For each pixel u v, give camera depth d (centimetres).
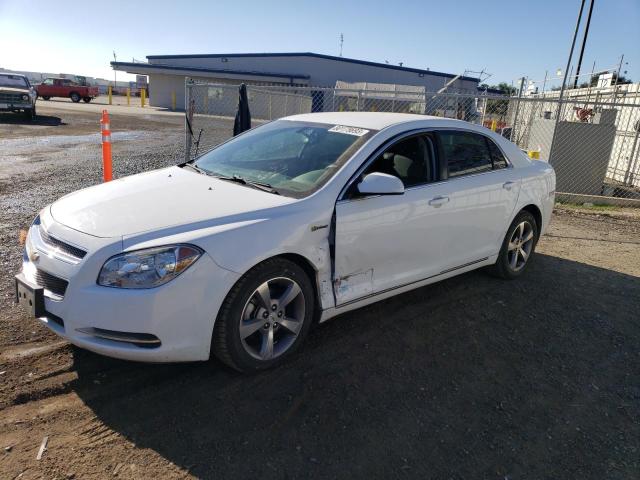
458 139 447
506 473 259
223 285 291
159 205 323
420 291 482
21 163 1032
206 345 294
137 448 258
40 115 2366
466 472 257
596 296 501
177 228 293
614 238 755
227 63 4256
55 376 312
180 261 279
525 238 527
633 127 1284
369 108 1683
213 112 2720
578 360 376
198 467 248
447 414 302
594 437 291
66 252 292
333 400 306
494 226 475
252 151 427
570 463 269
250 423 282
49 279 297
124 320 275
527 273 553
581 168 1100
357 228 354
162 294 275
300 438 272
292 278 325
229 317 299
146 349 281
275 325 328
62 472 240
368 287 375
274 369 334
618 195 1156
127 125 2141
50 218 325
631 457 277
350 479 247
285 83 4094
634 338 418
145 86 6300
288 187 356
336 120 431
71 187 823
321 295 345
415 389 324
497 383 338
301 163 381
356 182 359
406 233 388
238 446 263
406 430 285
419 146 413
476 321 426
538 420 303
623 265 613
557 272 566
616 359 382
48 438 261
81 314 277
